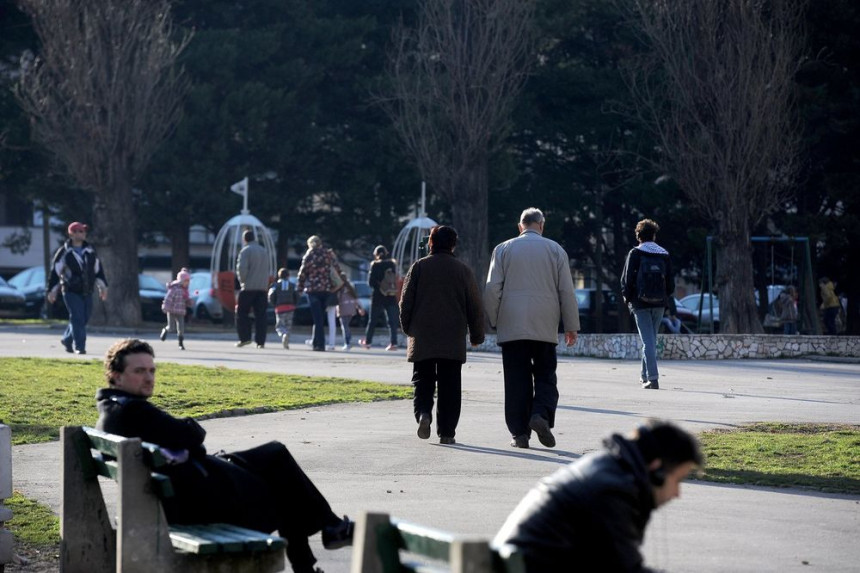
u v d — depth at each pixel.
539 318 21.14
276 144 82.88
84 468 12.05
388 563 8.20
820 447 20.91
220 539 10.77
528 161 86.50
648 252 31.89
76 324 42.28
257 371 35.66
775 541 14.07
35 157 81.81
